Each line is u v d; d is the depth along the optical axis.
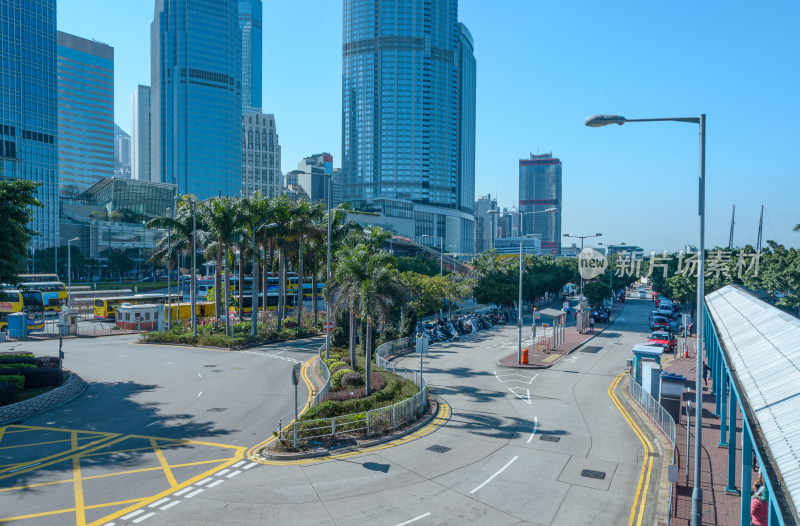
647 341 54.56
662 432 24.22
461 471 19.61
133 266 151.50
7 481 18.30
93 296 106.31
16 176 148.12
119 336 59.28
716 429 25.38
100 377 36.09
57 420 25.98
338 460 20.66
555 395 31.80
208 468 19.64
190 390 32.06
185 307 68.00
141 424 25.19
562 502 17.03
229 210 49.91
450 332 56.53
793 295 54.62
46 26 157.88
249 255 54.56
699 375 15.81
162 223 52.16
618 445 22.62
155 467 19.67
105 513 15.93
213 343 49.31
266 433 23.86
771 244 58.88
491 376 37.50
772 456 9.62
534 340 55.91
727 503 17.12
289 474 19.14
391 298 29.41
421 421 25.86
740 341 19.27
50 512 15.94
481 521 15.70
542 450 21.95
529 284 83.50
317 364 38.81
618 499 17.28
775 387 12.56
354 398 26.81
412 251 141.12
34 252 131.62
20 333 56.66
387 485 18.27
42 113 156.00
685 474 19.52
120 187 150.88
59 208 162.12
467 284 71.06
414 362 42.84
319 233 56.03
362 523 15.52
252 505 16.58
